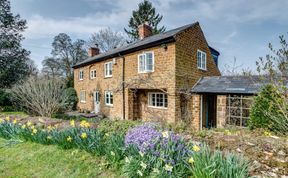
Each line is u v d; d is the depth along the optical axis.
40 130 5.93
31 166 4.35
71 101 19.72
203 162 2.91
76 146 4.89
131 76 13.30
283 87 5.01
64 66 38.56
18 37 19.52
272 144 3.98
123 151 3.88
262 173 3.06
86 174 3.76
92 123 6.71
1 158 4.93
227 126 8.52
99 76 17.27
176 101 10.69
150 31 16.41
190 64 11.80
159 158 3.29
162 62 11.35
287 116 5.21
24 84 11.82
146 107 13.51
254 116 6.83
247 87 8.90
